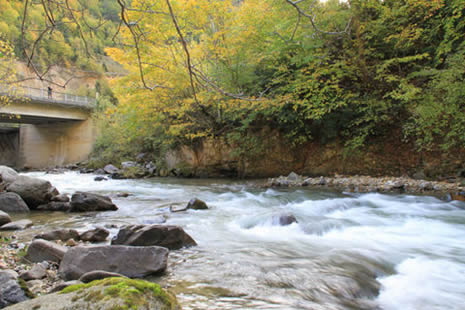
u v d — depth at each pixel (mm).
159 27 9453
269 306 3082
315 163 15852
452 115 10898
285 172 16672
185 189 14180
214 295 3320
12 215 7852
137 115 16828
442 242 5660
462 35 11719
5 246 4953
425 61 13766
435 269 4328
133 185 16047
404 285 3801
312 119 15492
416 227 6762
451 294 3582
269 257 4684
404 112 13547
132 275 3785
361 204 9383
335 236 6020
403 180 12297
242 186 14867
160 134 21562
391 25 13703
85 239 5445
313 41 13023
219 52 13891
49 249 4254
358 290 3562
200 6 12289
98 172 24203
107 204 8664
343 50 13578
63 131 34469
